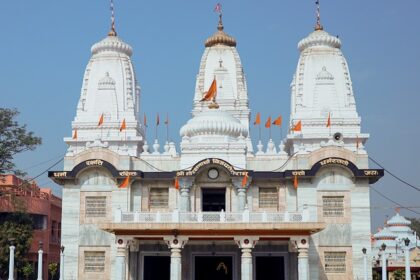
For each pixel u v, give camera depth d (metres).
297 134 79.81
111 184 66.50
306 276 58.50
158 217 60.09
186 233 59.62
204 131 68.75
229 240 61.91
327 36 86.94
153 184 67.06
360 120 81.94
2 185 90.62
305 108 83.94
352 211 65.00
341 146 66.38
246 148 68.88
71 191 66.75
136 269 64.81
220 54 89.62
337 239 64.62
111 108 85.75
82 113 85.75
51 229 109.25
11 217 83.88
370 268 64.00
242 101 87.31
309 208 64.88
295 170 64.50
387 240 106.81
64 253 65.69
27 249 81.12
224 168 64.50
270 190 66.62
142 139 84.69
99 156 67.12
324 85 84.12
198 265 65.06
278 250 64.69
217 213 60.06
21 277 85.00
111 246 65.81
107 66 87.94
